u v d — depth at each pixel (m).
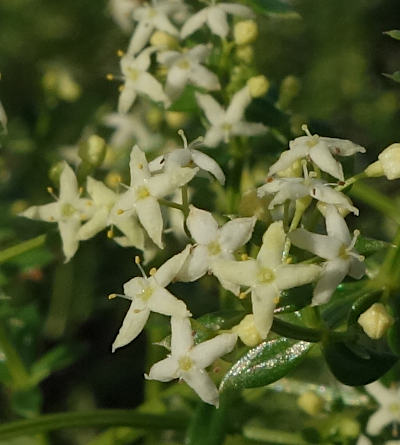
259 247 0.09
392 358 0.09
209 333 0.09
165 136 0.11
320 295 0.09
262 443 0.10
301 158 0.09
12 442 0.11
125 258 0.11
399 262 0.09
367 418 0.10
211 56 0.10
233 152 0.10
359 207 0.12
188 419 0.10
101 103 0.12
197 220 0.09
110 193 0.10
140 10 0.10
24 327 0.11
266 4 0.10
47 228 0.11
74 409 0.13
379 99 0.15
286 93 0.10
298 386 0.10
